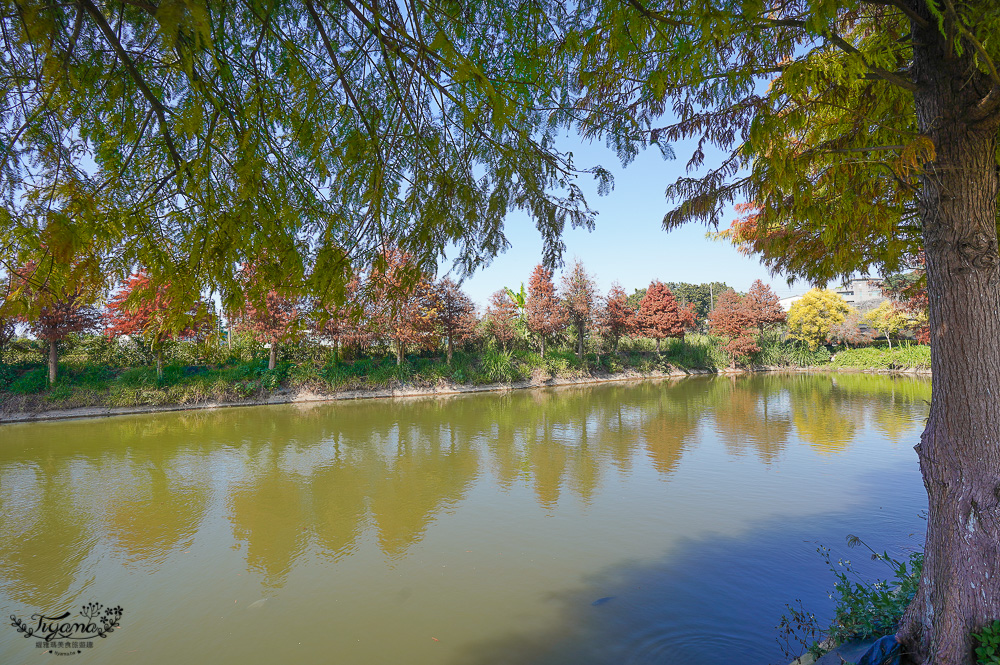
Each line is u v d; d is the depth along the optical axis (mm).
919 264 4246
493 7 1667
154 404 18188
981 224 2619
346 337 22234
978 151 2584
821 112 2980
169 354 18406
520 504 7633
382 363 24547
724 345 38312
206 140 1524
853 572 5152
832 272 4234
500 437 12766
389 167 2012
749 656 3918
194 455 10953
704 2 1475
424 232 2031
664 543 6121
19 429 14359
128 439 12758
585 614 4633
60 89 1488
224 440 12562
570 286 31609
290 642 4289
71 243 1298
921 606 2887
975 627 2598
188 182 1483
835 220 3027
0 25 1415
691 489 8188
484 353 28516
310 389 21375
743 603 4703
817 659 3477
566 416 16203
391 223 2041
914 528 6355
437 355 27422
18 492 8359
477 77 1502
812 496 7727
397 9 1604
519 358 28906
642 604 4754
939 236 2727
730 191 3051
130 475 9359
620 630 4359
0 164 1465
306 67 1735
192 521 7078
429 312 23781
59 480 9062
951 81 2551
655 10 1594
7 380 17109
